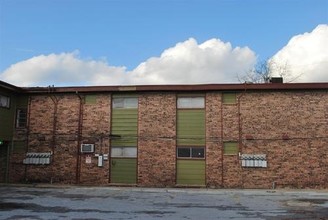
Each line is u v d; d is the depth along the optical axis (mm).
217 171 22578
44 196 18094
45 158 24344
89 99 24531
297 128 22312
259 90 22828
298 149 22156
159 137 23406
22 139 24844
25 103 25250
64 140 24391
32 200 16594
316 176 21844
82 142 24156
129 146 23719
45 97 25000
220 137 22844
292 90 22594
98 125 24141
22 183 24203
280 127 22453
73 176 23969
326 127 22094
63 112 24656
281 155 22250
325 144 21984
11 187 22125
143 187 22719
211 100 23234
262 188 22062
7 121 24406
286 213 13633
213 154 22766
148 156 23359
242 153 22516
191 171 22938
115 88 23875
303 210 14344
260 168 22297
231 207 15023
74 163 24078
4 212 13344
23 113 25234
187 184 22828
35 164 24453
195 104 23469
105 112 24156
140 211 13828
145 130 23609
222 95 23234
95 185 23469
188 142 23172
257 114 22703
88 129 24219
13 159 24781
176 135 23312
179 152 23234
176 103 23562
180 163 23109
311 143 22109
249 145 22547
